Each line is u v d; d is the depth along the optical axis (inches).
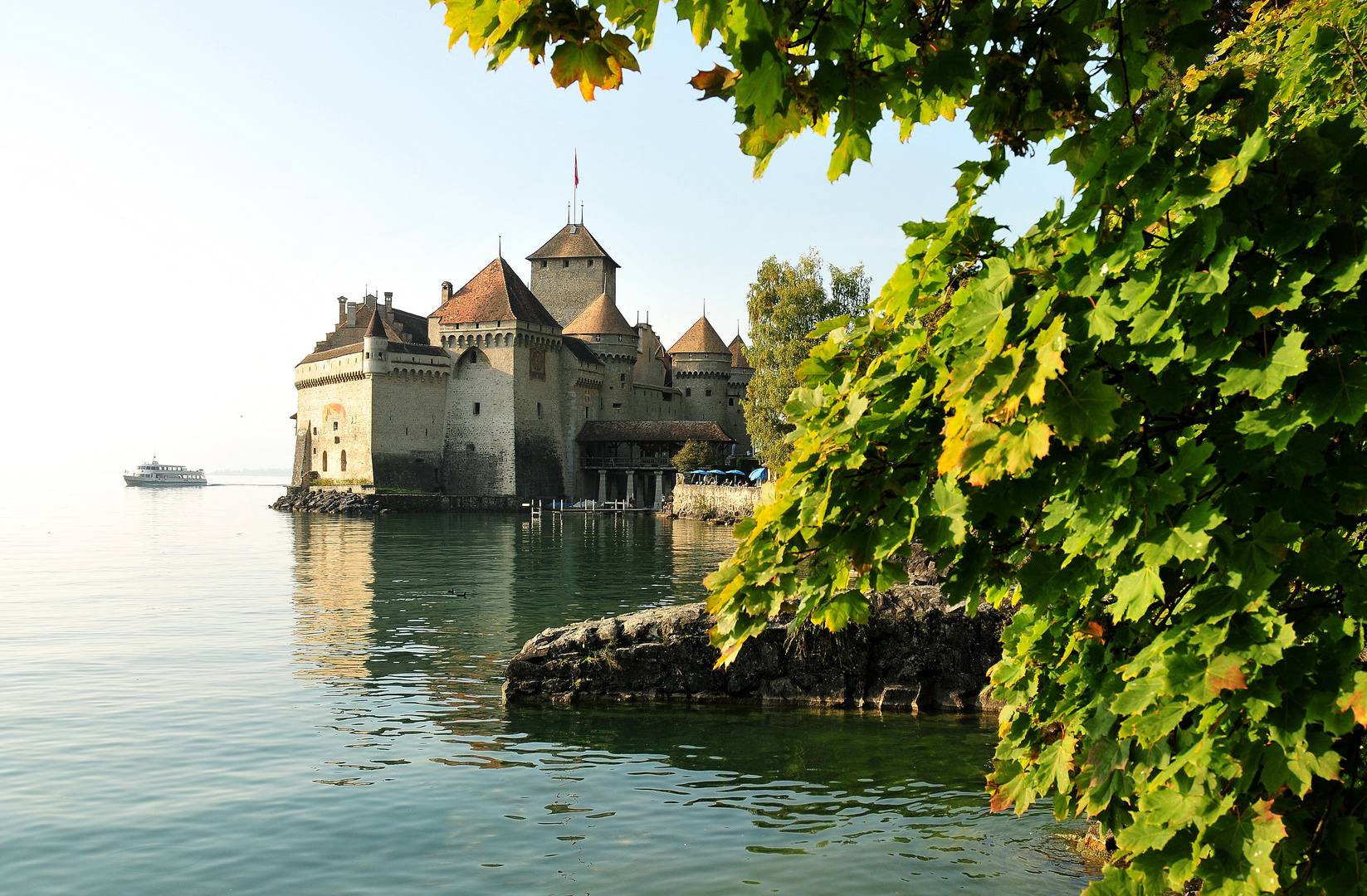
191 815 483.5
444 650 952.3
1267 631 124.0
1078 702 185.6
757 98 114.7
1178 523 124.9
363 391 3767.2
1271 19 277.9
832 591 163.6
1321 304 130.0
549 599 1342.3
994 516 147.6
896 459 149.8
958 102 154.9
